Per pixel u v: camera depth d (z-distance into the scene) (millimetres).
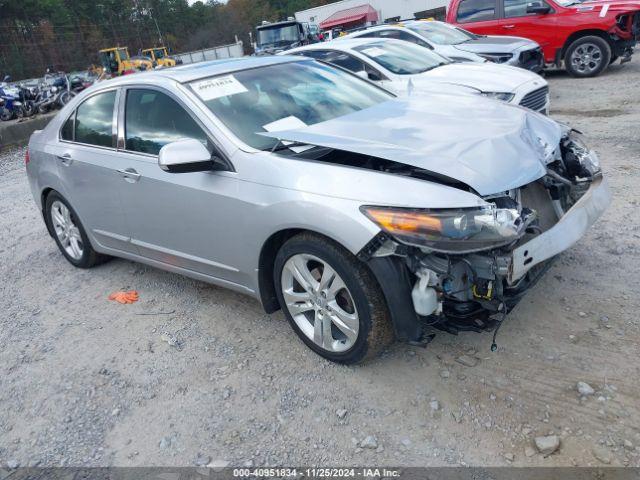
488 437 2568
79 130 4469
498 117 3420
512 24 11883
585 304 3402
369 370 3121
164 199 3641
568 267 3838
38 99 18594
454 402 2799
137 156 3846
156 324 3924
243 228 3205
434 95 4188
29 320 4281
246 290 3484
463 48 9688
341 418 2811
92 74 30859
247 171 3160
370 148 2893
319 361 3264
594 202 3078
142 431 2920
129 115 3977
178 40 81812
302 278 3086
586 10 11195
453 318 2779
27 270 5293
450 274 2625
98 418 3066
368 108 3785
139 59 36031
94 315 4191
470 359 3084
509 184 2715
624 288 3508
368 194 2695
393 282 2662
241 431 2826
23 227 6645
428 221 2539
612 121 7695
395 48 8211
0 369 3666
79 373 3484
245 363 3348
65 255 5137
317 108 3732
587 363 2918
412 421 2725
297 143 3256
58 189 4652
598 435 2486
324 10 38000
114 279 4773
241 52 43562
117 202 4066
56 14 62438
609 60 11305
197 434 2844
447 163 2732
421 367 3080
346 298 2957
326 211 2764
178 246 3770
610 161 5973
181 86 3658
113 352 3660
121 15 77312
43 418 3129
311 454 2627
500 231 2537
